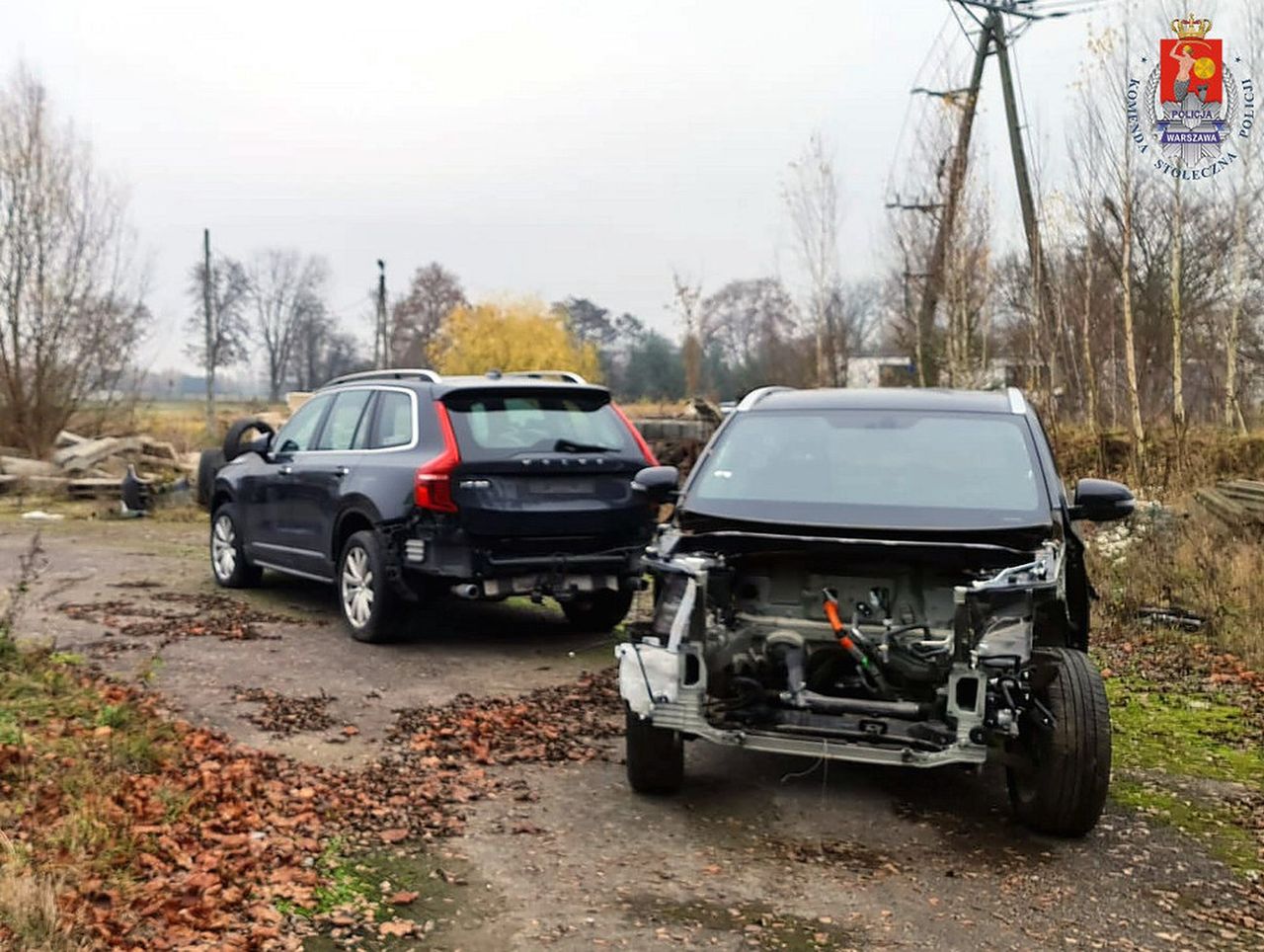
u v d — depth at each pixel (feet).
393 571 26.37
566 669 25.62
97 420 76.48
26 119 71.51
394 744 19.89
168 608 30.96
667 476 20.95
